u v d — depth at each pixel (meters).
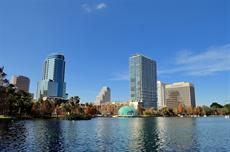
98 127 105.56
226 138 65.94
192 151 46.81
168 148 49.78
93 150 47.00
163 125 124.19
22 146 49.06
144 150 47.59
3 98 151.88
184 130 91.94
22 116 163.12
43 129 86.31
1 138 59.75
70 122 137.88
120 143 56.00
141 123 145.00
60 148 48.22
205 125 123.81
